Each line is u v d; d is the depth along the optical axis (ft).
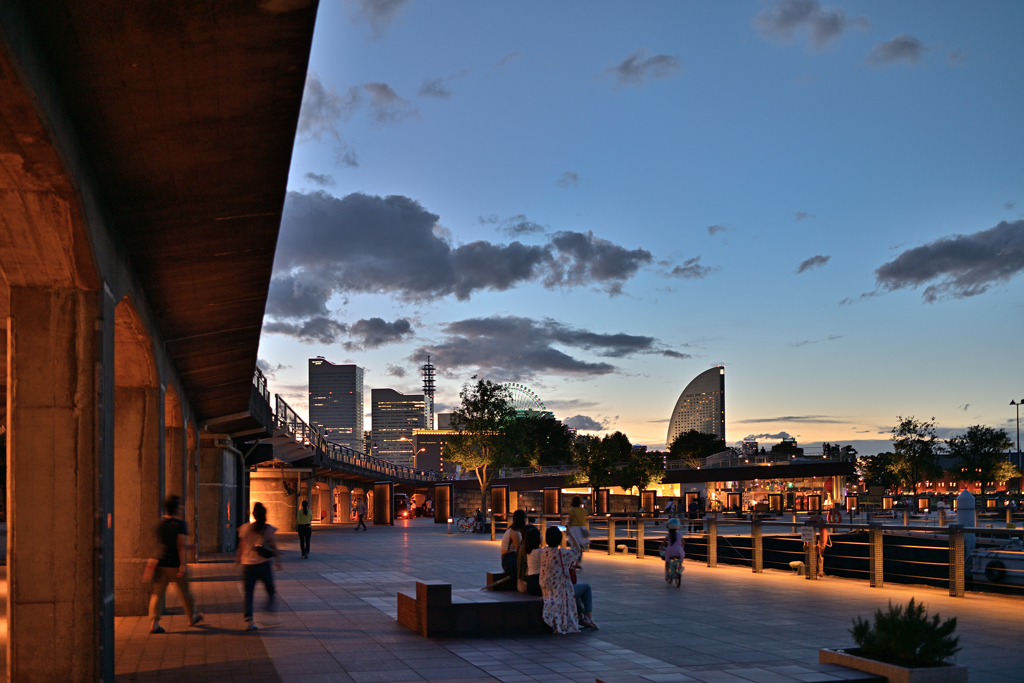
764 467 230.48
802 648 32.04
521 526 40.27
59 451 26.27
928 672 20.97
